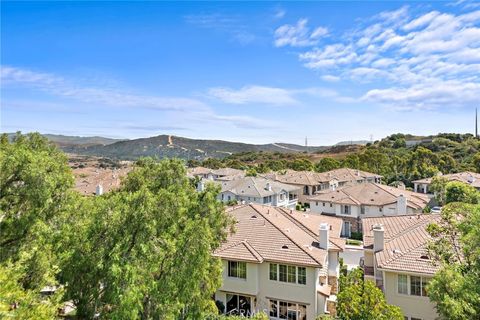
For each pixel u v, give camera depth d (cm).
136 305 1275
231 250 2494
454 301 1362
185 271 1491
